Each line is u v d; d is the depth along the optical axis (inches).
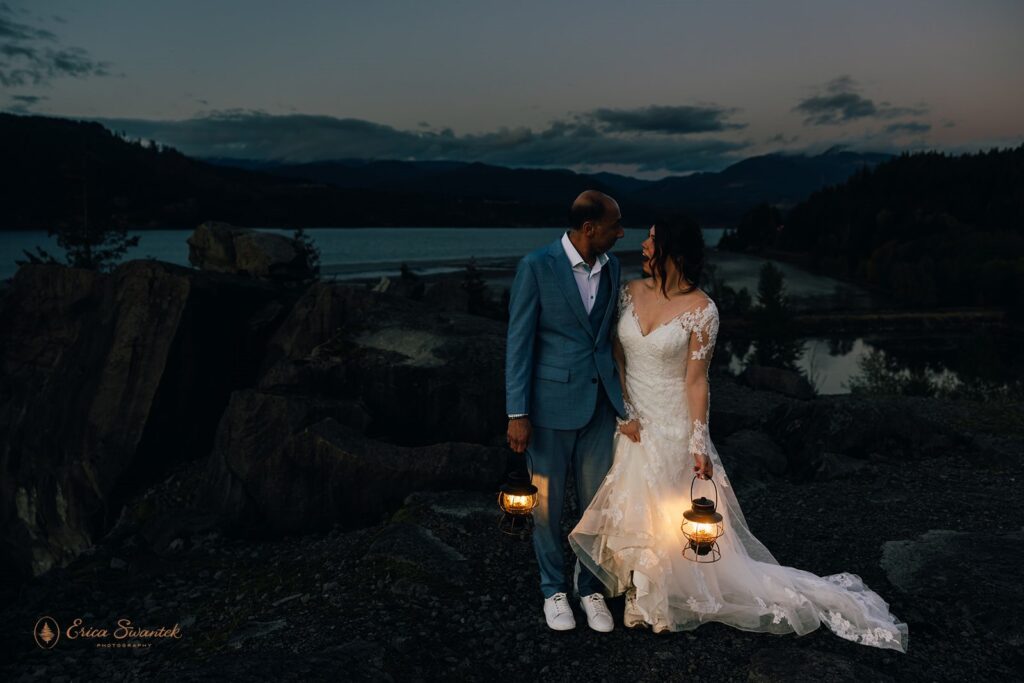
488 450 213.8
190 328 286.2
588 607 125.2
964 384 502.9
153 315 285.4
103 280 319.9
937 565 139.3
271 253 392.5
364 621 128.2
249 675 98.2
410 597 138.6
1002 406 295.3
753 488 201.9
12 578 293.9
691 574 121.9
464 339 272.1
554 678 109.7
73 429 280.2
